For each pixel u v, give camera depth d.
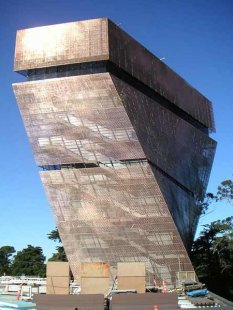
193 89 70.50
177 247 54.19
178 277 53.72
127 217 54.41
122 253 55.34
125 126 51.00
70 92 50.47
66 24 52.12
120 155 52.53
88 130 51.97
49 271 39.16
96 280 38.50
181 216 60.78
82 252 56.47
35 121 52.78
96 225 55.34
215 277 76.69
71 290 47.56
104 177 53.75
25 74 53.41
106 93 49.72
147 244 54.69
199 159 69.88
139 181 53.25
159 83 59.38
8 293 50.00
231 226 68.12
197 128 70.94
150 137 54.00
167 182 56.81
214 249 70.38
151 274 54.72
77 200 55.12
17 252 112.38
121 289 38.34
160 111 57.28
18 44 53.03
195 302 37.22
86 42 51.16
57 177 54.91
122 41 53.06
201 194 74.00
